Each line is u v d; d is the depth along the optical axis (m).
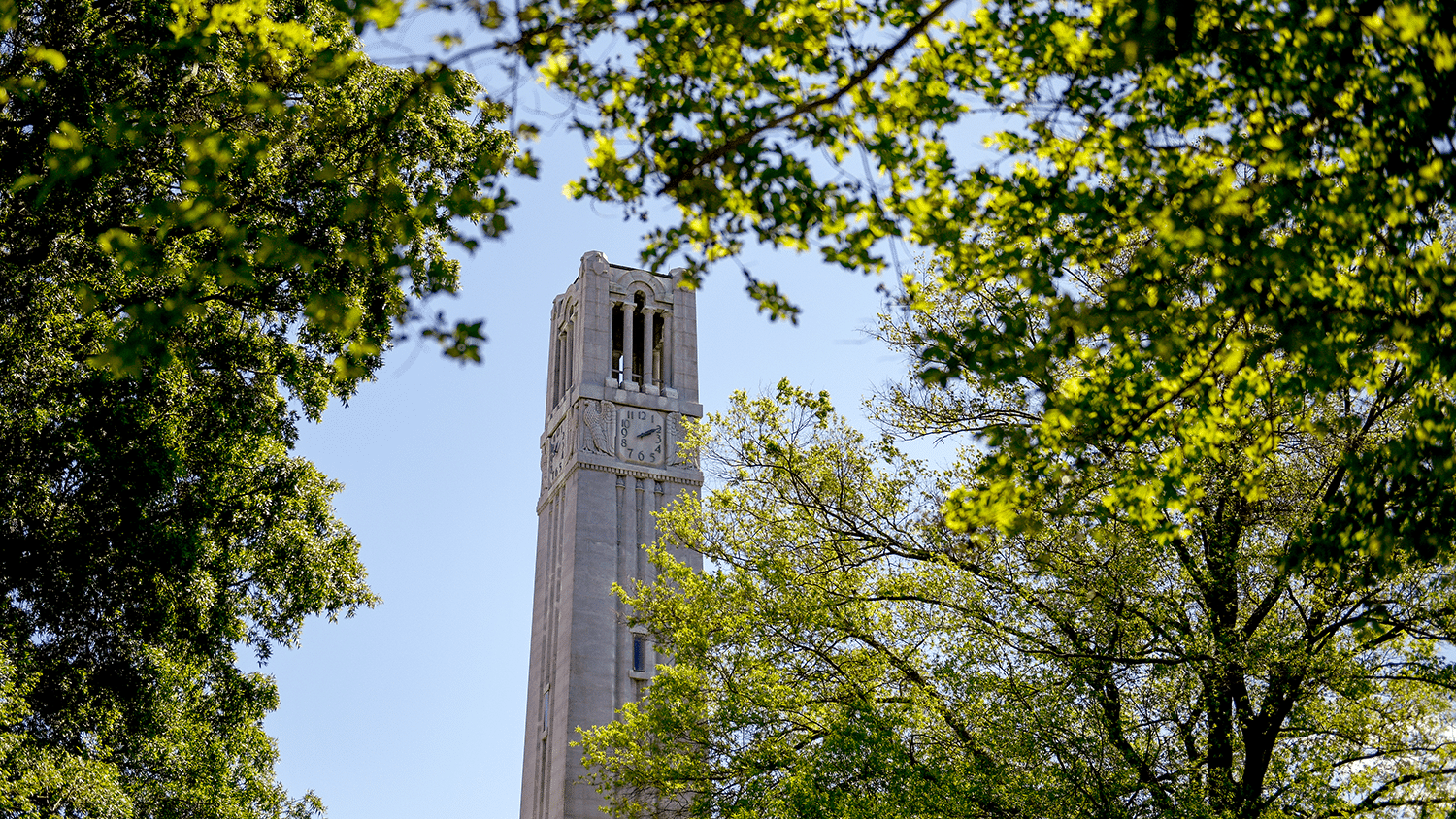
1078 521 17.73
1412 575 15.62
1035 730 17.28
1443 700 17.56
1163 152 8.66
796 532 22.17
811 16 8.23
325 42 8.65
